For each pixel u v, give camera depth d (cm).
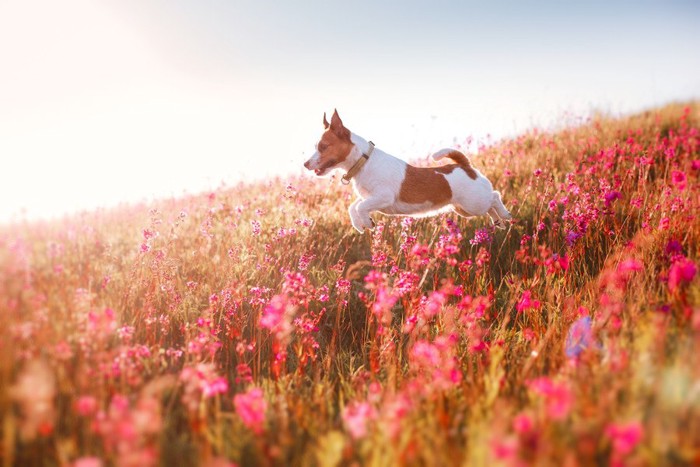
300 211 229
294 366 157
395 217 221
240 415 116
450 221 172
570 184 214
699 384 91
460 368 142
